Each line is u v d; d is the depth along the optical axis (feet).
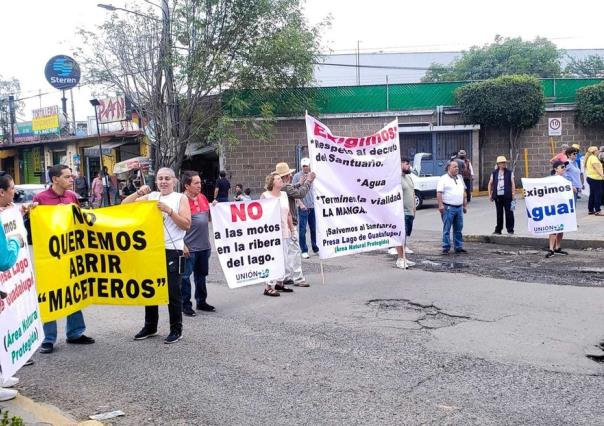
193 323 26.02
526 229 50.85
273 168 84.12
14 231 17.24
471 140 84.94
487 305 27.07
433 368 19.34
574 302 27.07
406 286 31.68
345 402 16.87
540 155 86.53
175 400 17.42
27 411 16.37
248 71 77.00
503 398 16.81
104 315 28.14
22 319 17.02
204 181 89.20
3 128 128.77
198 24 74.79
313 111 83.25
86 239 22.34
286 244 32.65
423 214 68.80
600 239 42.63
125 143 97.50
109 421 16.08
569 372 18.67
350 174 32.65
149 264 22.30
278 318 26.37
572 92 87.86
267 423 15.66
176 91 76.54
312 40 82.07
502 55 155.63
